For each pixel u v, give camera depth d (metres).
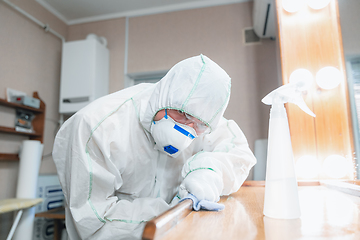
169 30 2.90
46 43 2.85
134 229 0.87
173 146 0.88
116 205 0.92
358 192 0.79
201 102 0.83
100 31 3.09
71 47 2.79
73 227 1.00
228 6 2.79
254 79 2.60
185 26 2.86
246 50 2.67
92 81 2.69
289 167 0.54
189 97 0.83
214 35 2.77
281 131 0.56
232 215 0.57
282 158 0.54
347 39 1.23
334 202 0.70
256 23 2.44
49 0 2.81
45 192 2.53
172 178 1.13
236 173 0.99
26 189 2.08
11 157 2.26
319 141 1.36
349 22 1.20
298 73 1.40
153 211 0.91
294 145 1.39
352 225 0.44
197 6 2.85
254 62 2.63
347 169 1.27
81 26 3.15
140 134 1.00
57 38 3.01
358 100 1.12
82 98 2.70
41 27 2.79
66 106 2.73
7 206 1.66
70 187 0.89
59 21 3.07
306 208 0.61
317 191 0.99
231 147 1.05
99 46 2.81
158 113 0.90
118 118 0.97
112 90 2.94
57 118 2.91
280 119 0.56
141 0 2.84
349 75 1.22
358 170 1.12
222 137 1.14
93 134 0.90
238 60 2.67
